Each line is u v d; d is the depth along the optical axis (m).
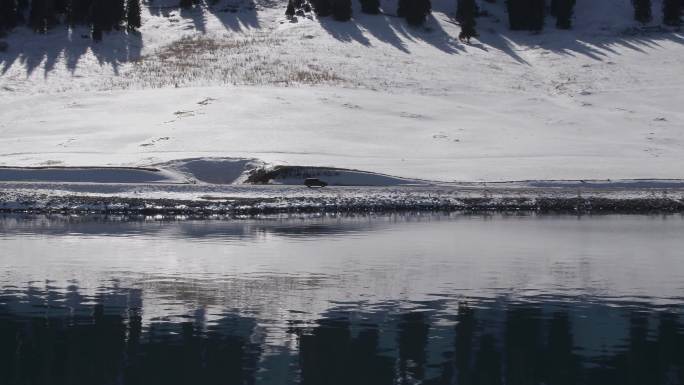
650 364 74.00
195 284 107.38
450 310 93.25
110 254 133.25
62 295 100.06
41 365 72.81
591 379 70.44
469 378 70.56
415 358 75.38
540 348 78.69
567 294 102.62
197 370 71.56
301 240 153.00
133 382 68.75
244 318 88.75
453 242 151.75
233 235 160.25
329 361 74.31
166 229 170.00
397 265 123.81
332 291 103.31
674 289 106.31
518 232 168.75
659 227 180.00
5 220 186.62
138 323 86.38
